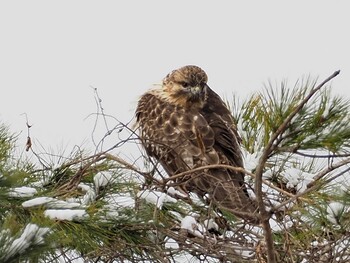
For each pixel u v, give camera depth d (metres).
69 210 10.25
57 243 9.26
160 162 14.42
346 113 10.55
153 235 11.38
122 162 11.38
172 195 12.34
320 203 10.68
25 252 8.09
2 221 10.17
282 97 10.39
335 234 10.40
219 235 11.80
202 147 14.42
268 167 12.86
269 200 10.65
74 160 11.68
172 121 15.32
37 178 11.59
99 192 11.25
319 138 10.71
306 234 10.71
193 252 11.30
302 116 10.32
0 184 9.66
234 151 14.25
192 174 13.05
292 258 10.41
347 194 10.26
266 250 10.49
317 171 12.82
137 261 11.34
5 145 10.49
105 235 10.70
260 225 11.02
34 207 10.24
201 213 12.12
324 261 10.48
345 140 10.82
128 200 11.36
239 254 10.98
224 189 12.35
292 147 10.79
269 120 10.41
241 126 13.97
